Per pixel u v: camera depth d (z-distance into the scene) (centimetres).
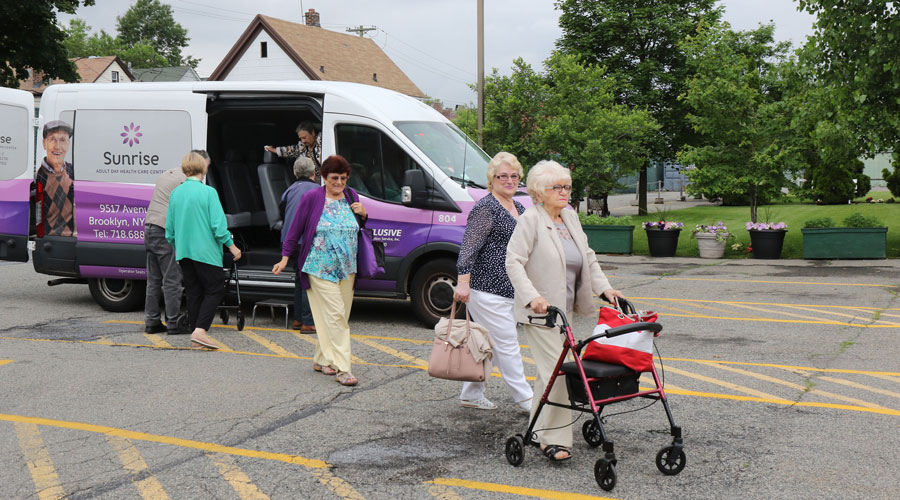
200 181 813
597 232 1942
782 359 763
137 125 1006
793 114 1855
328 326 680
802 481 451
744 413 586
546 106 2106
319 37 5312
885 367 725
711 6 3706
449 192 908
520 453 477
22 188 1116
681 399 625
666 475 464
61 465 486
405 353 804
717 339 862
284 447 518
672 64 3703
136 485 453
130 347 826
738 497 430
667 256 1859
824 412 586
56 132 1038
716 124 1938
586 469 476
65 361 760
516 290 481
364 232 691
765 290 1252
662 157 3672
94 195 1017
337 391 656
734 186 1920
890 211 2794
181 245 802
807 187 1967
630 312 477
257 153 1083
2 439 535
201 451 510
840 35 1642
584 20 3744
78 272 1028
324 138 952
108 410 600
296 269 899
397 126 934
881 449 503
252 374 712
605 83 2200
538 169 488
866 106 1659
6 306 1095
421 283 933
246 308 1088
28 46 3222
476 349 551
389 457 498
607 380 459
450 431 551
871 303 1099
